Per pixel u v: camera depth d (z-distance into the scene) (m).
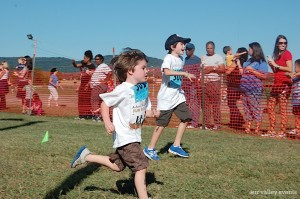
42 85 16.08
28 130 8.84
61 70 26.11
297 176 4.73
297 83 8.45
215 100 9.69
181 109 5.67
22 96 13.48
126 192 4.04
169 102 5.59
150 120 11.91
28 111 13.17
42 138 7.43
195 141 7.54
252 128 9.62
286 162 5.50
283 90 8.53
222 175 4.76
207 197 3.85
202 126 9.77
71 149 6.20
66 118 12.07
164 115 5.58
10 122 10.55
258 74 8.80
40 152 6.00
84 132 8.60
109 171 4.86
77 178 4.48
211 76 9.66
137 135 3.73
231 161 5.45
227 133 8.95
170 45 5.70
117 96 3.64
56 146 6.45
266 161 5.52
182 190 4.06
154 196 3.88
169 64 5.58
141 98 3.73
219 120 9.70
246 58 9.62
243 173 4.82
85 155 3.92
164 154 6.03
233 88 9.63
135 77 3.71
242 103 9.32
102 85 11.36
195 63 10.38
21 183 4.25
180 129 5.73
